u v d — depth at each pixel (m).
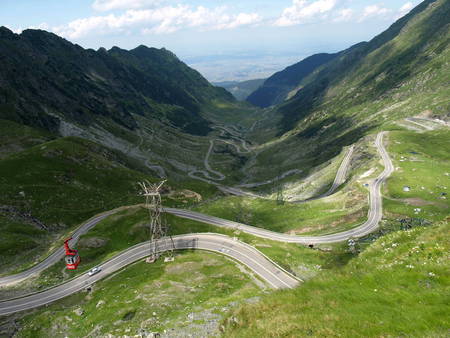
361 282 26.81
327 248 93.19
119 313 53.59
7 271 83.75
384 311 21.50
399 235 36.22
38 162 148.88
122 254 88.25
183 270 73.56
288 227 121.81
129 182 168.00
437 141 178.12
